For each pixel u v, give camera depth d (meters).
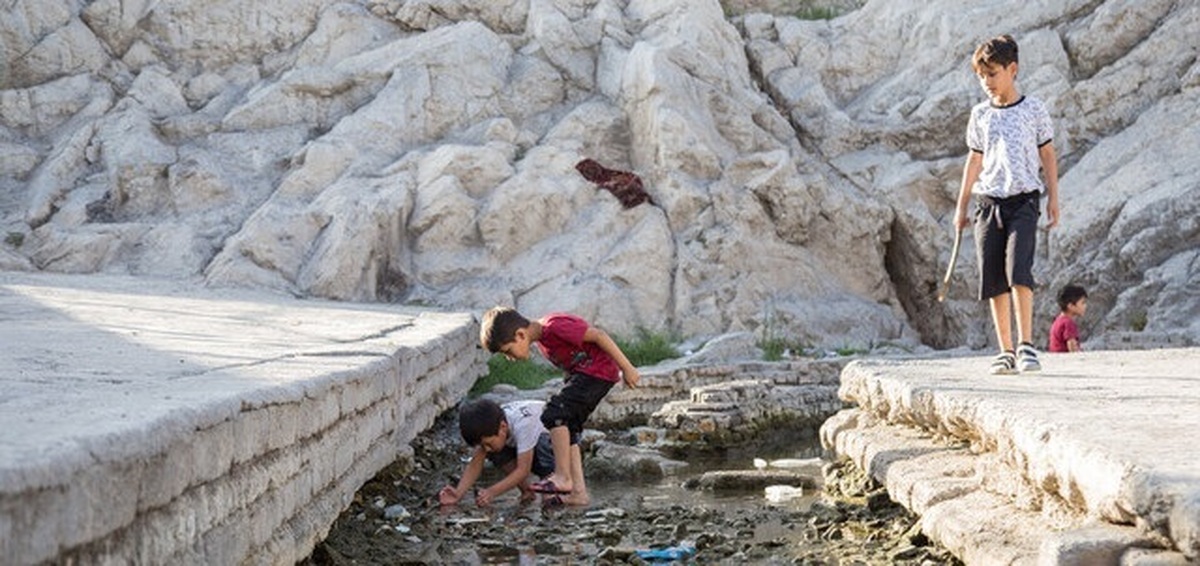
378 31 24.41
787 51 24.78
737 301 20.55
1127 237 19.89
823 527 7.38
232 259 19.77
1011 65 8.16
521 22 24.59
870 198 22.53
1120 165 21.25
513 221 20.84
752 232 21.38
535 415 9.02
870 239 22.23
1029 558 4.93
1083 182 21.34
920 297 22.50
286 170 22.16
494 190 21.11
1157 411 5.59
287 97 23.17
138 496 3.33
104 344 7.29
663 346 18.73
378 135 22.20
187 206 21.41
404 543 7.16
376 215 20.22
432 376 10.36
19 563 2.65
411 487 9.14
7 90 23.11
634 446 12.80
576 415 8.80
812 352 19.66
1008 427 5.60
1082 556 3.86
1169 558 3.64
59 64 23.62
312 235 20.36
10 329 8.41
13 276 17.97
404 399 8.69
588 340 8.79
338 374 6.09
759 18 25.17
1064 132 22.55
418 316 14.65
